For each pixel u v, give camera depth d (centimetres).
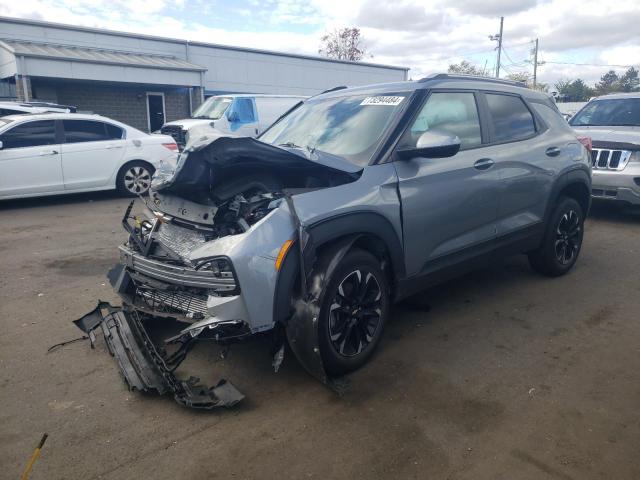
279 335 338
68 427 301
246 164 333
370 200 352
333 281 329
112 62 1798
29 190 941
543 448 282
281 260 309
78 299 494
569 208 540
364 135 401
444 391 338
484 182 434
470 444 286
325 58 2517
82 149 984
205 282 314
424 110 412
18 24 1792
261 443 288
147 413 315
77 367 368
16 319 448
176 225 366
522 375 358
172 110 2120
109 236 738
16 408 319
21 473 264
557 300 492
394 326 436
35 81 1798
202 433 296
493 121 464
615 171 765
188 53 2142
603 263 606
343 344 345
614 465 268
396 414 313
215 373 361
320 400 329
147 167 1062
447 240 416
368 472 265
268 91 2369
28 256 635
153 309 364
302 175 361
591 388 341
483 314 460
